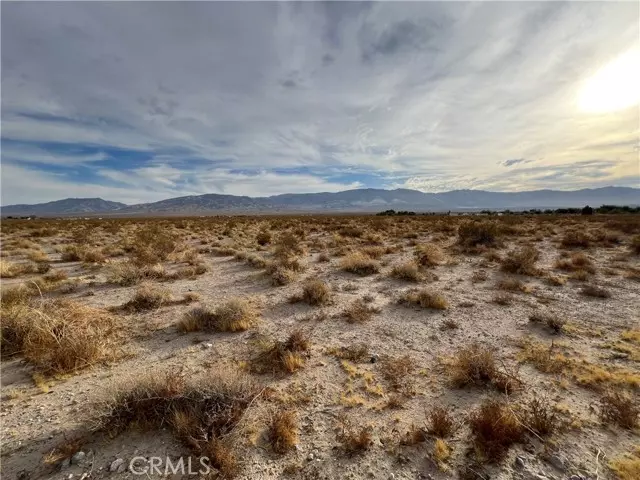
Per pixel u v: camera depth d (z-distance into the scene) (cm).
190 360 496
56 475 284
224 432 325
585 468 288
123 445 316
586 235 1711
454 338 575
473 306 741
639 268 1049
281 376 450
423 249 1390
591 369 449
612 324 620
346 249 1520
